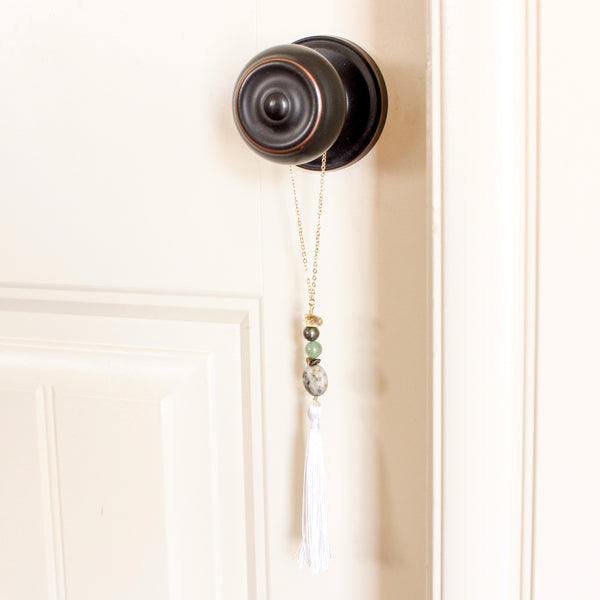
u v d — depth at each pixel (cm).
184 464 73
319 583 69
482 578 56
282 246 66
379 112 59
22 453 79
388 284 63
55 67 71
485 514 55
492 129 51
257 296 67
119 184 71
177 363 72
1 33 72
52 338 76
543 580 54
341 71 59
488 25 50
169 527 74
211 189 67
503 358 53
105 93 70
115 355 74
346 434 66
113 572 77
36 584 80
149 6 67
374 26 60
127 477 74
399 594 66
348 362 65
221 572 73
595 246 50
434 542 57
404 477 64
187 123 67
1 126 74
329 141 54
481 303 53
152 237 70
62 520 78
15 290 77
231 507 72
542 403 52
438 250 54
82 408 75
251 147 55
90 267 73
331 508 67
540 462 53
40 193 74
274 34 64
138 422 73
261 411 69
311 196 64
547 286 51
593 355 51
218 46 65
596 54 48
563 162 50
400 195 61
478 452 54
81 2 69
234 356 70
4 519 81
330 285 65
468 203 52
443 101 52
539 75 49
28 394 77
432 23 52
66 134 72
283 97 52
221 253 68
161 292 71
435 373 55
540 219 51
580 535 53
